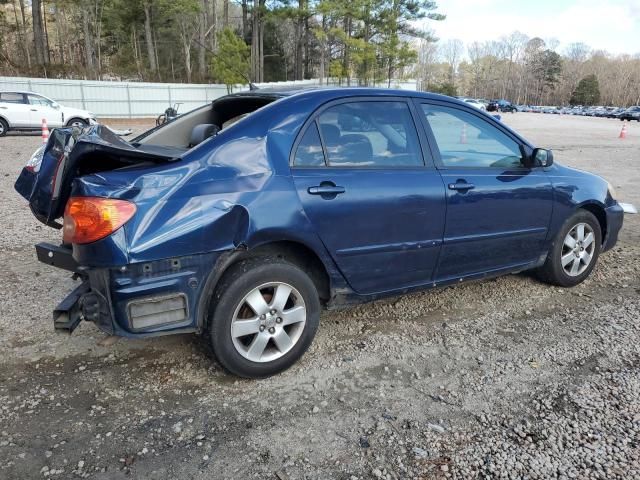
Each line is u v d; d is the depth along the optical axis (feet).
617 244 20.39
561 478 7.85
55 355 11.11
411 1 150.82
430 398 9.92
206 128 10.75
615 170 42.01
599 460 8.23
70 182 9.43
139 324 8.94
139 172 9.06
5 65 132.67
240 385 10.20
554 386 10.33
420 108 12.17
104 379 10.28
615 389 10.19
